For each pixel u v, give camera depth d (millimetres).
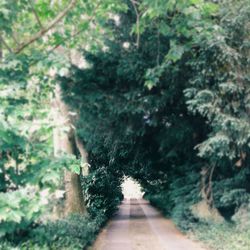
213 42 10562
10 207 4898
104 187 19641
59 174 6051
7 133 5309
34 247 6699
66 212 14023
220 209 14461
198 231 12961
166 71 12164
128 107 13023
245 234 10289
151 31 12234
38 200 5195
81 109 13250
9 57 6812
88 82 13078
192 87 11656
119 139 16062
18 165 6352
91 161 21688
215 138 10789
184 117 14281
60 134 6051
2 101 5664
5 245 5895
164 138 15375
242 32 11188
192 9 8977
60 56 7133
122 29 13344
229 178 13828
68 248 7961
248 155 12359
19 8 8211
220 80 11234
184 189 15961
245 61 11195
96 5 9523
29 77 7250
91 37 10656
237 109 11133
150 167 21109
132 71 12438
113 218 23469
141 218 23391
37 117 5988
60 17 8797
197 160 15633
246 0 10820
